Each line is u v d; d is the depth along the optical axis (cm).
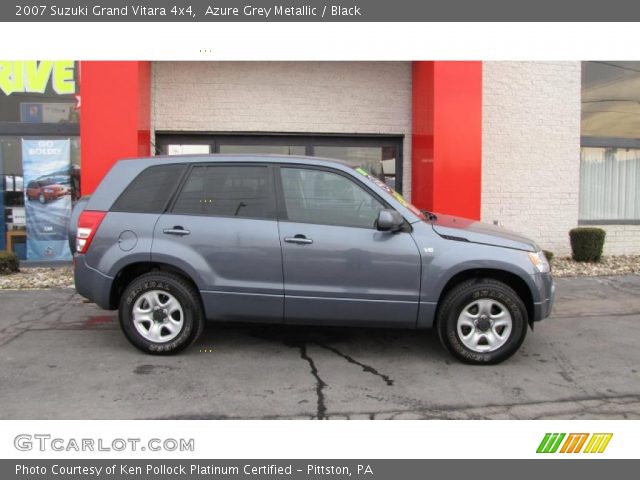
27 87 909
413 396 417
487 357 475
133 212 492
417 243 470
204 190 492
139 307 493
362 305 473
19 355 500
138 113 820
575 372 469
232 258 477
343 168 487
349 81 982
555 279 844
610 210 1072
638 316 644
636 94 1050
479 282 474
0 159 916
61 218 927
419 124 938
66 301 696
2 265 840
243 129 969
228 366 476
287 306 478
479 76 859
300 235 473
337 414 387
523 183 1005
